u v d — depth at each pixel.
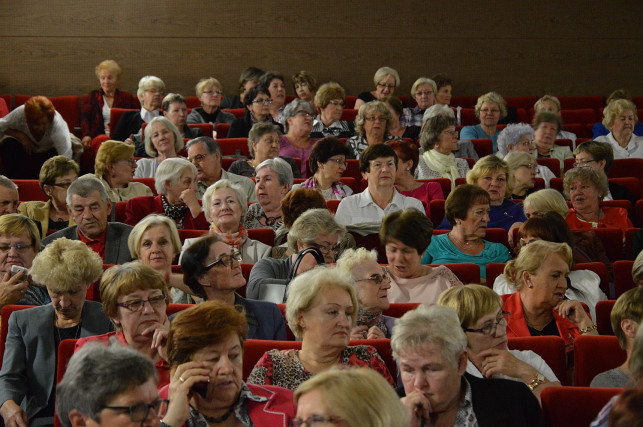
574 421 2.30
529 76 9.53
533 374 2.55
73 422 1.78
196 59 9.30
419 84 8.11
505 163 4.86
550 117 6.59
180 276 3.45
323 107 6.92
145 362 1.81
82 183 3.99
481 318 2.55
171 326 2.20
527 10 9.48
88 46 9.16
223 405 2.18
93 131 8.12
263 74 8.33
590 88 9.51
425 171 5.86
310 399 1.60
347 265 2.96
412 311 2.21
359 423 1.56
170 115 7.05
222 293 3.00
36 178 5.87
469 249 4.16
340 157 5.09
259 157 5.71
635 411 1.39
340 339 2.47
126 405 1.75
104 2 9.16
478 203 4.11
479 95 9.52
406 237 3.49
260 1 9.34
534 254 3.10
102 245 4.04
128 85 9.23
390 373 2.59
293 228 3.41
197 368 2.12
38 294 3.41
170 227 3.47
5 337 3.04
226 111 7.98
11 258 3.47
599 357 2.73
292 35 9.38
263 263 3.54
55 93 9.12
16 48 9.09
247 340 2.67
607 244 4.24
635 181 5.45
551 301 3.08
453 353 2.13
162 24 9.25
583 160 5.55
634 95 9.54
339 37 9.41
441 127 5.90
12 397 2.86
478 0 9.46
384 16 9.43
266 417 2.20
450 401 2.17
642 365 2.02
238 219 4.00
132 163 5.09
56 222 4.55
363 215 4.65
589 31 9.52
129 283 2.60
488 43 9.49
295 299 2.50
